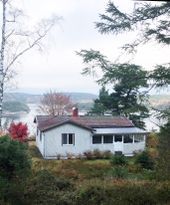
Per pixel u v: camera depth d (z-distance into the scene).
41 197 12.95
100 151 37.59
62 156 38.00
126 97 45.75
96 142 39.97
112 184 14.09
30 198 12.80
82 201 12.88
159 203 12.54
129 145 40.25
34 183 13.54
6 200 12.32
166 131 13.97
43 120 42.06
